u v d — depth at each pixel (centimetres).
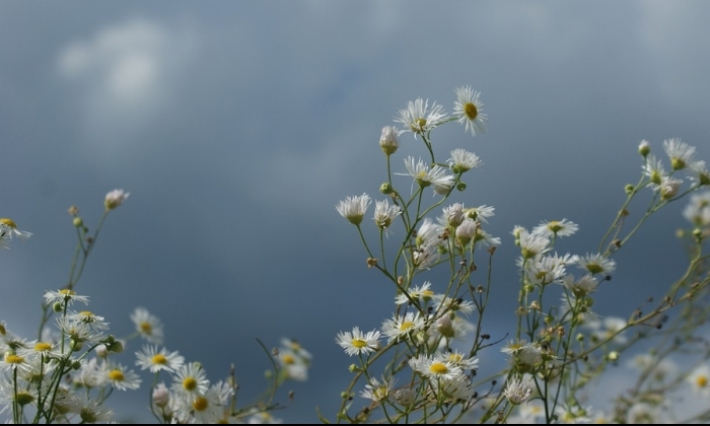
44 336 65
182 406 62
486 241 64
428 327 60
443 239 61
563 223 65
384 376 63
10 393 59
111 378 64
